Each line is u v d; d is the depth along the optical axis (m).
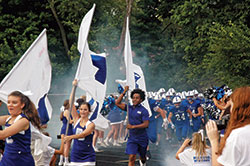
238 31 19.64
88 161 7.73
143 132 9.23
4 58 30.25
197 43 26.92
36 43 7.82
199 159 5.58
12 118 5.51
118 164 11.44
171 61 34.53
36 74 7.89
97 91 8.70
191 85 30.09
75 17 32.81
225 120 4.32
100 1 34.16
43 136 6.09
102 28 33.00
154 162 12.10
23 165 5.36
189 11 26.45
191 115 15.89
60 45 34.91
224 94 11.05
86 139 7.75
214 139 4.02
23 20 32.28
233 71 19.33
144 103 11.45
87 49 8.50
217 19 25.55
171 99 17.45
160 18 35.22
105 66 8.70
